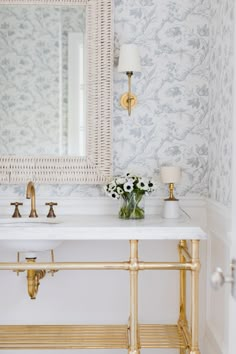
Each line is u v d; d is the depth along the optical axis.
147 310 2.45
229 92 1.95
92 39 2.34
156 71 2.39
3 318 2.44
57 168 2.36
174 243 2.44
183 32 2.38
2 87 2.37
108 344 2.05
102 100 2.34
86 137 2.36
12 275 2.44
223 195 2.05
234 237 1.16
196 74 2.39
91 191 2.41
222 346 2.02
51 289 2.43
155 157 2.40
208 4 2.38
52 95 2.37
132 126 2.40
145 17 2.38
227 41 1.99
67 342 2.07
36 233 1.88
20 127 2.37
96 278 2.43
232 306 1.21
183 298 2.35
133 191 2.15
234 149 1.23
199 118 2.40
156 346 2.06
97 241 2.43
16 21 2.36
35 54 2.37
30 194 2.17
